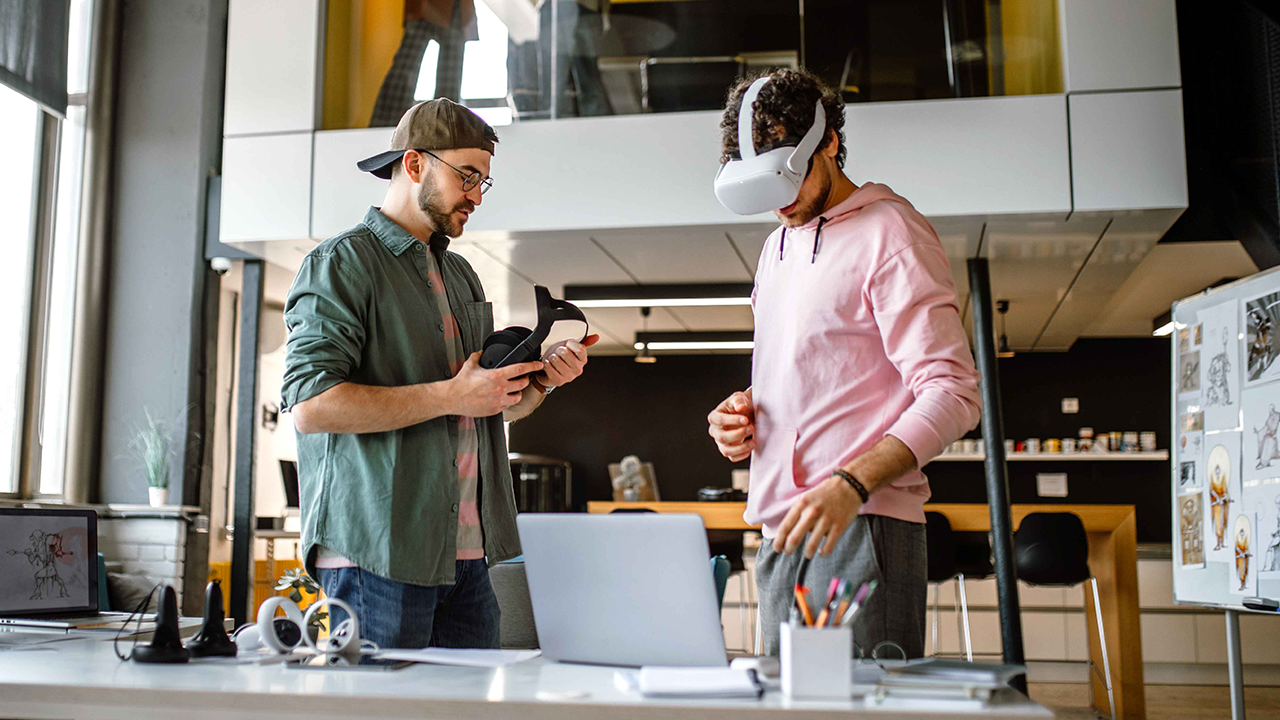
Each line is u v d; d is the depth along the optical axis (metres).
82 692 1.26
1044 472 8.27
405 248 1.95
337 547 1.77
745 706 1.11
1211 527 3.56
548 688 1.26
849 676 1.17
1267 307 3.34
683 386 8.72
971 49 4.79
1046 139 4.62
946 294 1.57
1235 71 4.80
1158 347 8.24
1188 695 5.96
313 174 5.19
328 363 1.74
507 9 5.16
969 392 1.49
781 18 4.95
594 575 1.46
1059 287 6.04
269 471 7.21
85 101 5.81
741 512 5.82
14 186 5.33
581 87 5.05
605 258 5.54
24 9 5.27
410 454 1.82
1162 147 4.54
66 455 5.57
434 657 1.52
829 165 1.75
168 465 5.58
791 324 1.71
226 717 1.22
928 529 5.37
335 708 1.19
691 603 1.39
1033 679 6.45
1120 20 4.65
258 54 5.33
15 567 2.14
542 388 1.99
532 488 7.71
